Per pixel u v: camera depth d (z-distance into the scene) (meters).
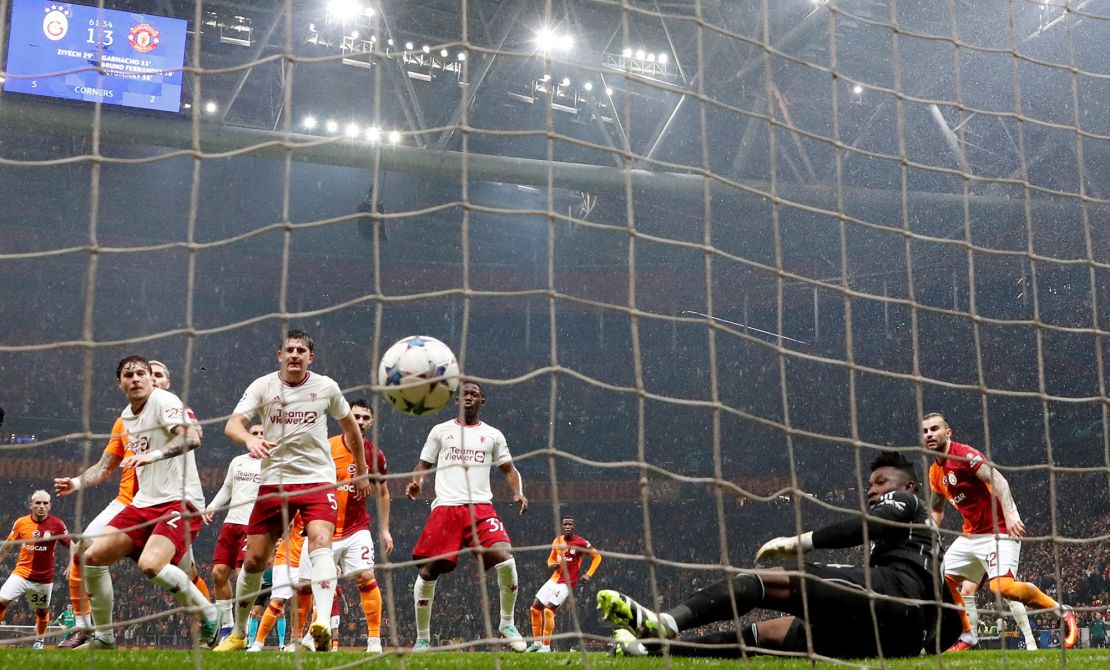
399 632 30.05
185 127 24.38
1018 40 29.08
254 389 6.42
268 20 28.50
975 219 33.31
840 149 5.40
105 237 39.38
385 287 43.50
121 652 5.19
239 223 40.41
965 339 37.41
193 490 6.38
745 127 30.98
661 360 42.38
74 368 38.81
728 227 37.72
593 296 43.38
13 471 35.22
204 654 5.22
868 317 39.78
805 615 4.35
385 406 40.25
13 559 28.23
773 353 40.47
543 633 10.95
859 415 38.38
